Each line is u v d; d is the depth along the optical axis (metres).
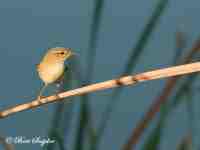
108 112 6.37
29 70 7.72
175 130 7.12
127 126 7.24
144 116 6.35
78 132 6.36
